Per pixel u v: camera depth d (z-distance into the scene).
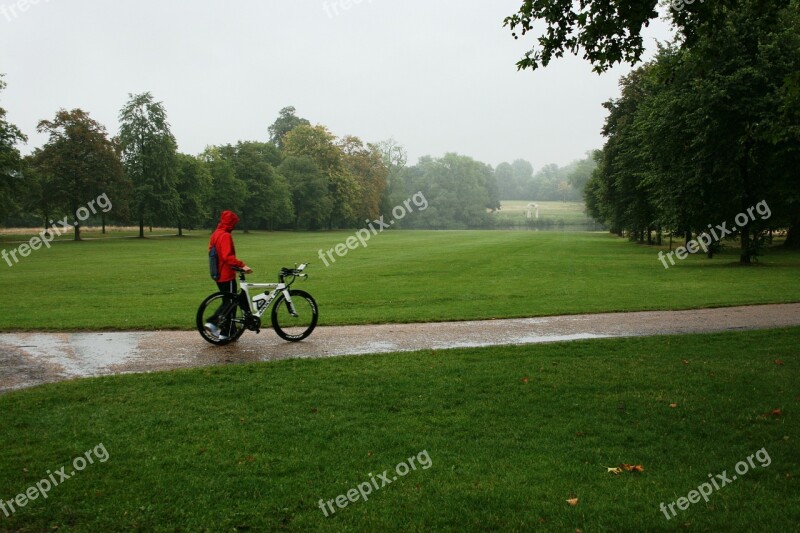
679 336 11.47
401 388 7.75
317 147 113.62
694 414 6.82
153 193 77.69
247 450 5.70
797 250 45.78
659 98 32.38
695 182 31.09
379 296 19.19
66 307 16.30
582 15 10.85
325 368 8.78
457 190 151.62
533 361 9.32
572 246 57.50
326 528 4.34
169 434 6.07
